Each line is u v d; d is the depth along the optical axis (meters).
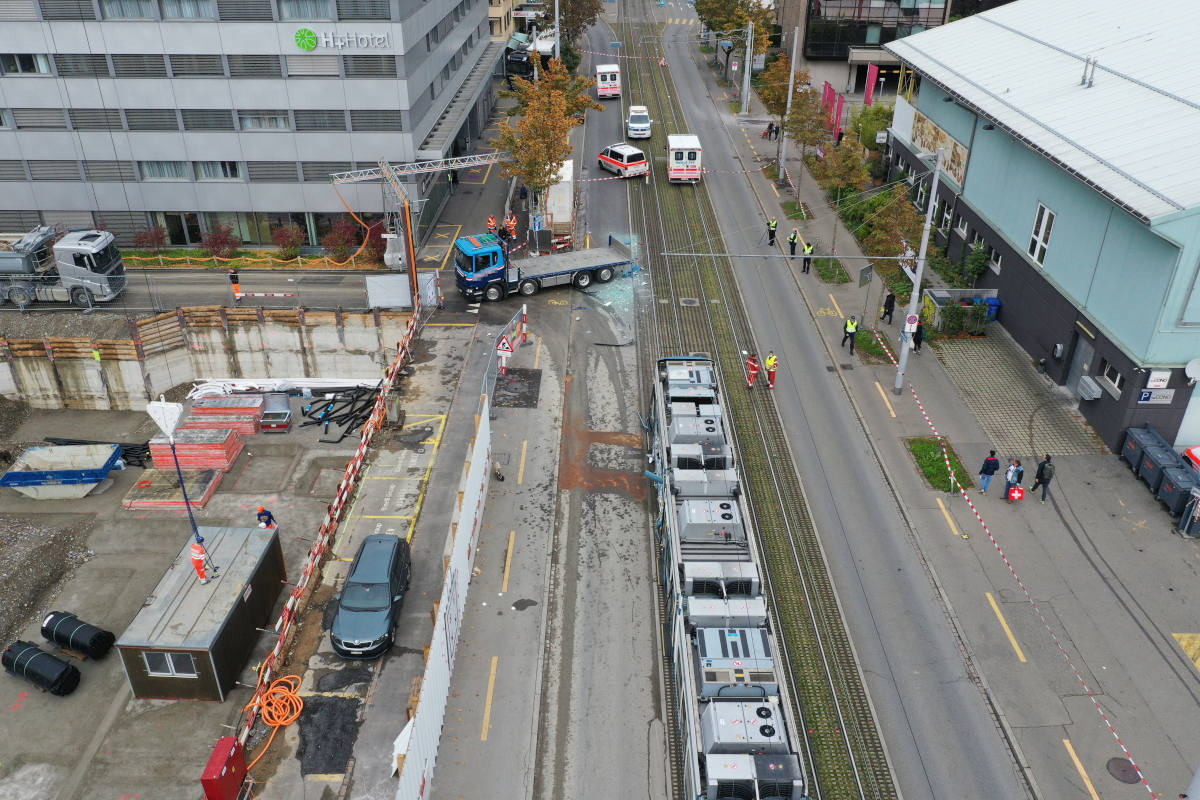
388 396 31.84
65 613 23.88
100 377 37.91
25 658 22.25
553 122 43.91
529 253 45.47
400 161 45.41
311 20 42.09
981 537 25.64
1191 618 22.70
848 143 47.78
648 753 19.45
